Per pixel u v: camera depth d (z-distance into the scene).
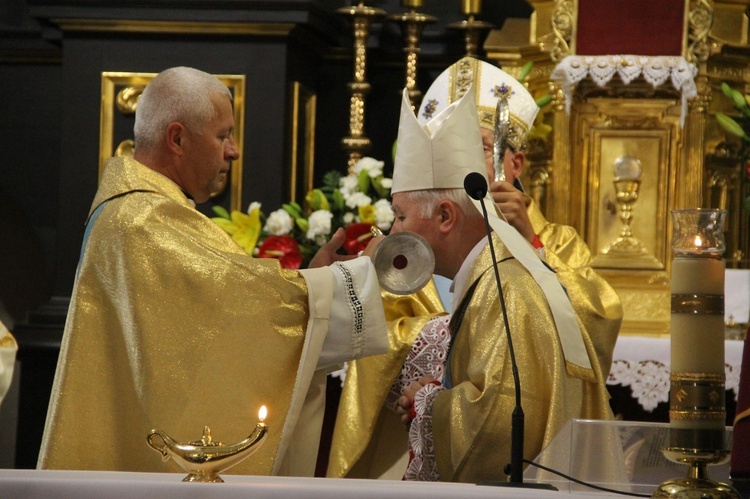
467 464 4.31
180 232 4.87
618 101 8.55
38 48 10.51
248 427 4.74
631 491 3.05
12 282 11.45
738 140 8.69
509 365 4.34
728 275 7.71
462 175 4.74
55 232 10.71
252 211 7.98
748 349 2.92
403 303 6.10
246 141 9.46
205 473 3.10
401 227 4.83
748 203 7.83
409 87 9.44
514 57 8.93
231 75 9.48
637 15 8.46
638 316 8.31
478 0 9.53
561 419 4.24
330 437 7.07
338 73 10.31
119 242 4.82
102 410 4.77
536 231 7.04
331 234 7.77
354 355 4.91
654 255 8.47
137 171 5.07
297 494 2.72
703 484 2.73
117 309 4.80
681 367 2.83
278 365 4.80
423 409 4.63
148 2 9.33
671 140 8.52
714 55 8.55
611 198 8.56
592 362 4.52
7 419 10.62
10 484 2.74
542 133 8.53
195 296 4.77
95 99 9.55
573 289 5.33
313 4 9.36
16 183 10.70
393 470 5.66
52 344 9.52
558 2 8.58
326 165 10.30
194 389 4.71
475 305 4.53
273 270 4.82
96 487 2.74
